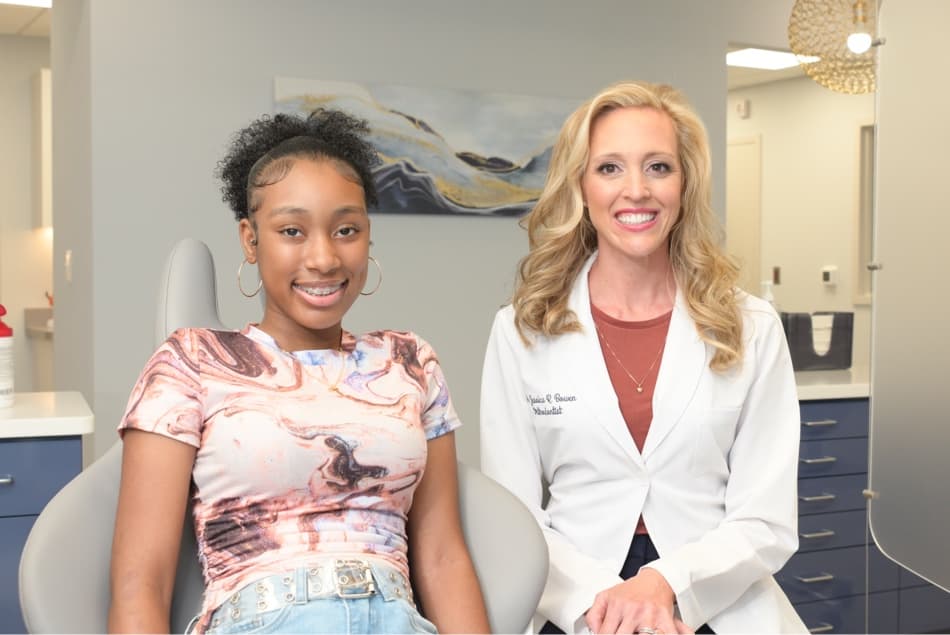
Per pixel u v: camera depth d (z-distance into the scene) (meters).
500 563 1.36
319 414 1.25
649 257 1.68
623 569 1.62
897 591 3.25
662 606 1.43
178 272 1.56
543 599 1.55
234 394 1.24
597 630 1.45
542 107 4.12
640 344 1.67
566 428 1.65
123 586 1.14
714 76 4.55
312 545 1.21
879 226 2.11
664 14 4.43
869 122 6.48
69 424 2.17
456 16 3.98
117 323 3.47
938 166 1.94
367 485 1.26
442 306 3.98
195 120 3.57
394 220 3.88
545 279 1.70
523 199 4.09
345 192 1.29
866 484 3.21
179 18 3.54
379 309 3.87
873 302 2.12
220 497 1.22
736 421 1.64
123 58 3.47
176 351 1.24
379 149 3.81
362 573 1.20
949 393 1.93
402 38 3.89
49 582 1.13
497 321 1.77
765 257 7.31
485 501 1.43
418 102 3.88
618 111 1.64
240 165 1.38
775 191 7.20
